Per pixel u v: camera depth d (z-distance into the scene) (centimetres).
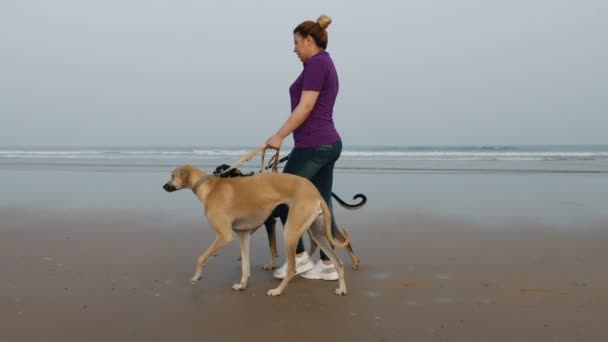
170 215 752
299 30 416
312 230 394
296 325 325
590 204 829
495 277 430
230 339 302
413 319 334
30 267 466
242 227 410
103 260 494
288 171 434
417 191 1031
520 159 2362
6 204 862
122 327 321
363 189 1070
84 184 1173
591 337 299
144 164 1933
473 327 318
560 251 520
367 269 463
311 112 412
